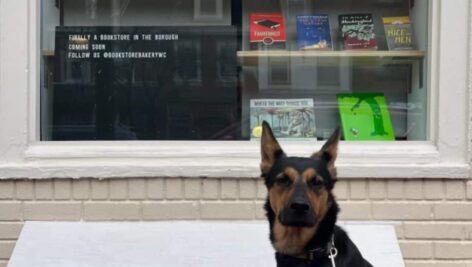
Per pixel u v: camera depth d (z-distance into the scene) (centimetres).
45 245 289
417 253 303
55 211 300
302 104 321
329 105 322
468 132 300
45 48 311
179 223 301
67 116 312
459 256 302
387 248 290
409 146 306
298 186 222
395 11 328
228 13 322
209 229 298
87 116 313
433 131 305
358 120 319
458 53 301
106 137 313
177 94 317
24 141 299
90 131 312
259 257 285
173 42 319
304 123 320
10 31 297
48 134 310
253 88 321
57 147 303
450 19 301
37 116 304
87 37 315
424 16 314
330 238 227
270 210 235
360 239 293
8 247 299
